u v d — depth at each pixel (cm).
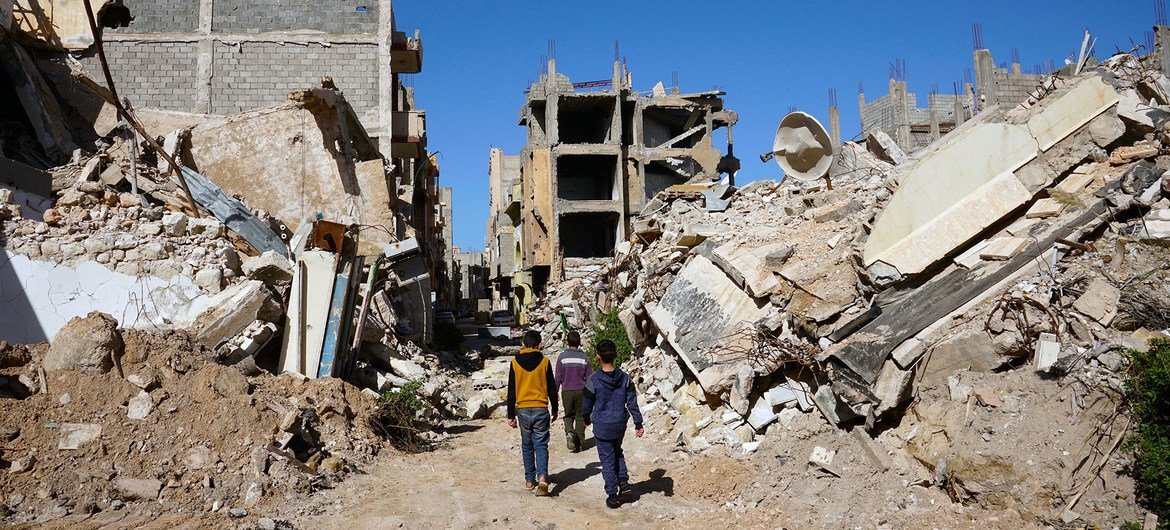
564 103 3553
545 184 3431
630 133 3628
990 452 557
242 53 2103
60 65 1620
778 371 787
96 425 683
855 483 618
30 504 595
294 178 1662
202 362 808
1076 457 521
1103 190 706
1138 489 488
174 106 2048
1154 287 592
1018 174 768
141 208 1176
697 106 3591
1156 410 494
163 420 712
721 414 823
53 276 1001
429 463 822
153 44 2055
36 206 1141
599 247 3697
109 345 752
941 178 769
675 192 1784
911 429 639
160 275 1034
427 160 2036
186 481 658
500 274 4516
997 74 2202
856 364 671
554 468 806
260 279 1101
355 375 1098
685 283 1017
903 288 744
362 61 2158
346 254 1048
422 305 1727
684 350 912
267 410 766
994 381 603
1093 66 877
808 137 992
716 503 664
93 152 1494
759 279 882
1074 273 648
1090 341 578
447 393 1207
